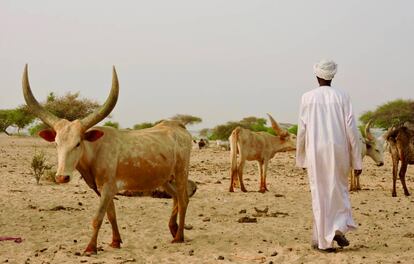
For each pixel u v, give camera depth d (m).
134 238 10.81
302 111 9.54
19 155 34.59
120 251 9.67
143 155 9.88
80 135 9.13
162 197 16.33
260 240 10.65
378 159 22.55
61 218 12.90
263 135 19.48
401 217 13.63
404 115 57.69
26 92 9.57
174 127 10.96
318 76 9.64
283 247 9.91
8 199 15.80
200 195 17.55
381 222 12.83
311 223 12.61
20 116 74.00
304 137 9.55
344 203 9.26
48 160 30.52
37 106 9.58
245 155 18.98
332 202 9.20
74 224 12.22
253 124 72.75
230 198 16.94
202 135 84.00
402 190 20.41
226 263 8.81
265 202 16.17
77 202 15.49
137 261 8.95
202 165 31.62
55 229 11.65
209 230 11.71
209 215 13.71
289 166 32.09
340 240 9.45
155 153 10.02
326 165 9.23
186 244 10.33
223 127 67.38
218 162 34.34
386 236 11.05
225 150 50.19
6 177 22.02
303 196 17.80
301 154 9.67
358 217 13.53
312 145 9.28
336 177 9.20
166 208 14.48
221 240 10.66
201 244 10.33
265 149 19.36
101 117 9.30
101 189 9.55
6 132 74.94
